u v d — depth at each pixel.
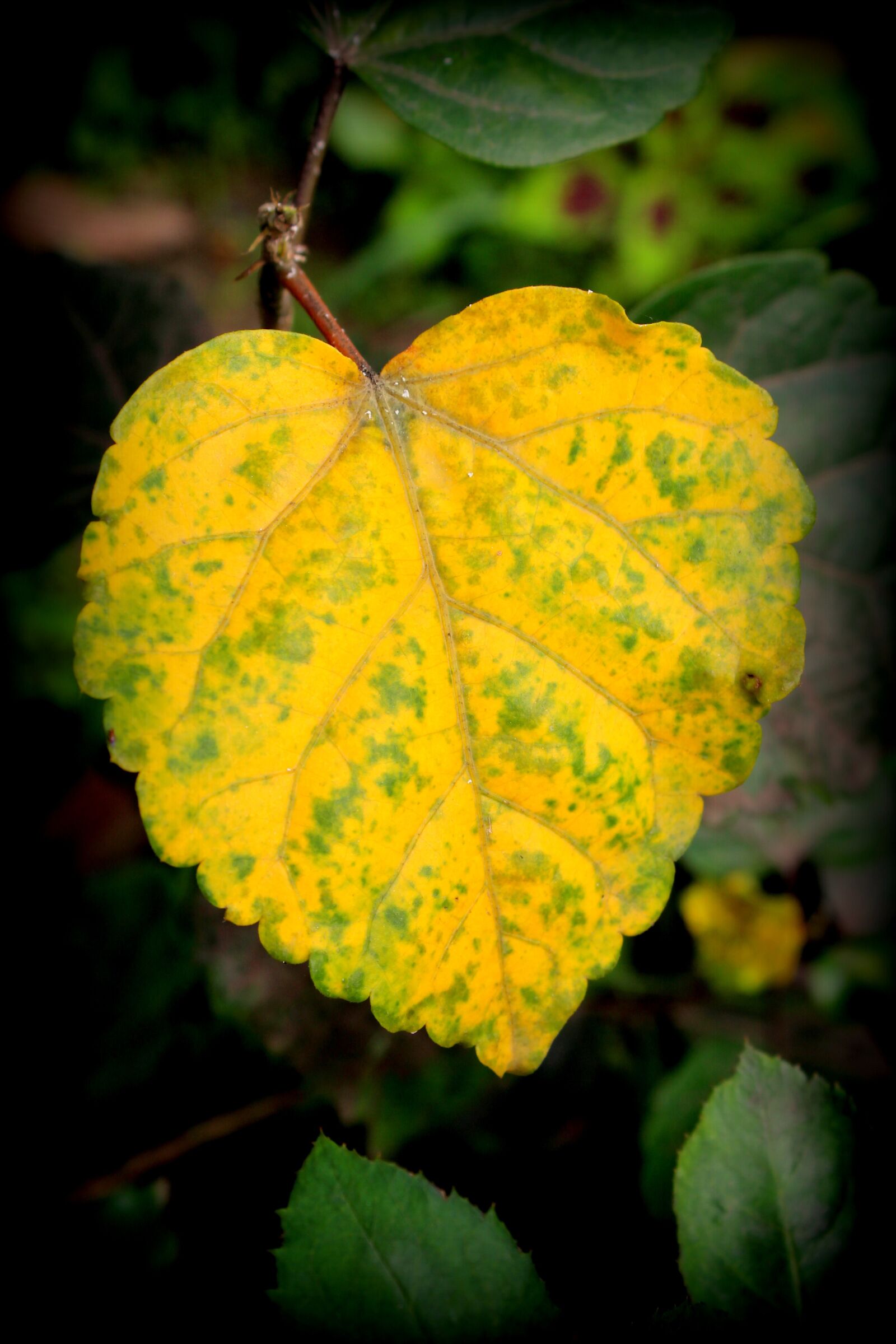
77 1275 0.43
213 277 1.10
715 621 0.36
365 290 0.99
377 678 0.35
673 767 0.36
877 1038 0.48
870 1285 0.37
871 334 0.43
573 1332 0.36
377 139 1.07
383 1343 0.36
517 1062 0.36
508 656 0.36
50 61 1.17
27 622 0.74
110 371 0.44
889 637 0.44
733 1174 0.37
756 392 0.35
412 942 0.35
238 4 1.17
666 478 0.36
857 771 0.44
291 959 0.35
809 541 0.44
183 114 1.17
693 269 0.95
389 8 0.39
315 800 0.35
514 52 0.40
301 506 0.35
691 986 0.49
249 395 0.35
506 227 0.96
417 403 0.36
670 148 0.97
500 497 0.36
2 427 0.44
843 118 0.96
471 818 0.36
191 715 0.35
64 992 0.46
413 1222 0.36
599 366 0.35
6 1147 0.45
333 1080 0.45
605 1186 0.45
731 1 0.40
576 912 0.36
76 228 1.11
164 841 0.34
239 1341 0.42
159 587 0.35
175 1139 0.45
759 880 0.48
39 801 0.52
